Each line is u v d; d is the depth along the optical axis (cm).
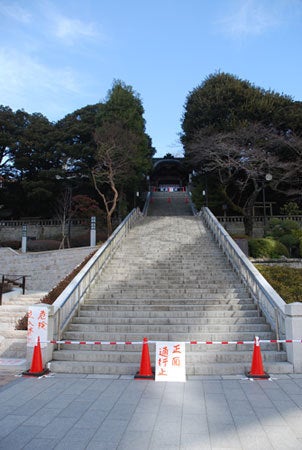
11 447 371
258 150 2173
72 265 1762
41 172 2736
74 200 2456
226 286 1129
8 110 3106
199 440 388
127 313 936
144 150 2767
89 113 3073
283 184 2580
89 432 408
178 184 5025
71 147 2752
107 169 2398
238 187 2578
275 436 398
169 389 576
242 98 2661
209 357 720
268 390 568
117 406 495
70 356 740
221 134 2303
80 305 989
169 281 1182
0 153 2989
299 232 1817
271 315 855
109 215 2125
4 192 2977
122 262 1397
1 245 2394
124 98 2781
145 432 409
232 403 507
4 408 488
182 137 2945
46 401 517
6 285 1471
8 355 823
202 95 2839
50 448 369
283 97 2712
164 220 2212
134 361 729
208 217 2012
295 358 678
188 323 892
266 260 1560
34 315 722
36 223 2698
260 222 2398
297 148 2309
